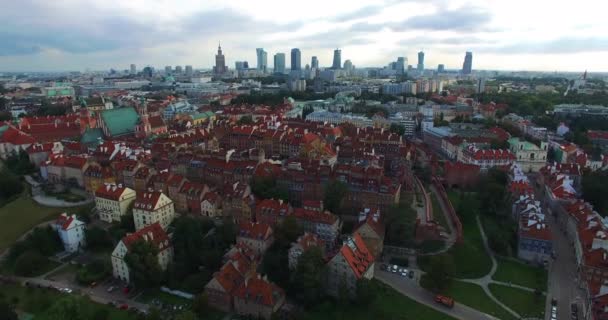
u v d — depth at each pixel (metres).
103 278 173.00
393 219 194.50
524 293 161.62
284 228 182.00
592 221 187.75
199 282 163.88
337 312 148.75
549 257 182.88
